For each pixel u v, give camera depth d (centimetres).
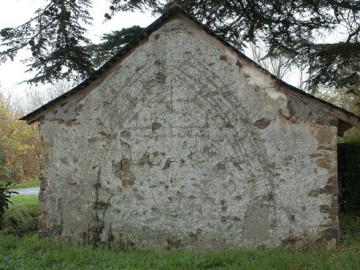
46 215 938
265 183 825
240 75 848
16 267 641
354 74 1289
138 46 900
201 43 868
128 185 893
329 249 775
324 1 1134
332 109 804
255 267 643
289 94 823
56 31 1105
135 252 819
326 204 802
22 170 2817
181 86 876
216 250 830
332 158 804
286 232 809
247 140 838
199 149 861
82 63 1207
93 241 900
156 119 886
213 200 848
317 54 1283
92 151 917
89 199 911
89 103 923
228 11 1226
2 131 2727
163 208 871
